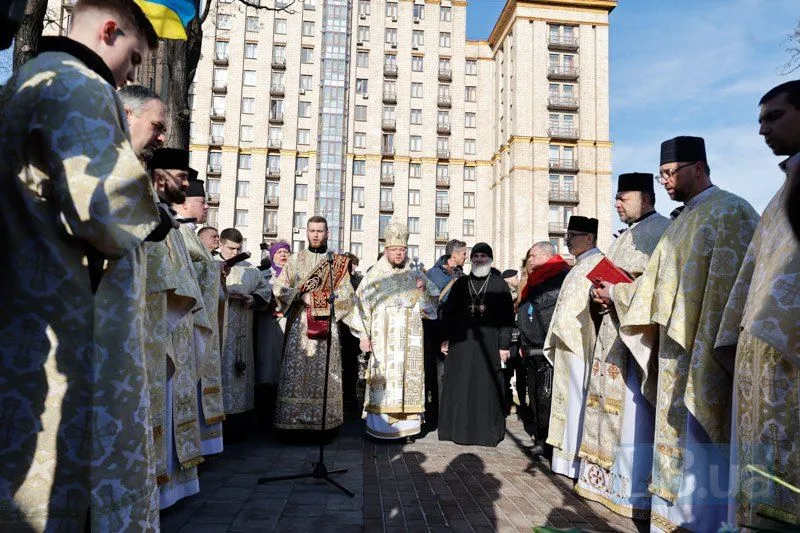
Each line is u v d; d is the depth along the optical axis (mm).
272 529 3586
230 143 43562
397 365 6406
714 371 3201
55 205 1659
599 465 4324
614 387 4254
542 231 42312
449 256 9047
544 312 6207
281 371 6234
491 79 48719
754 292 2354
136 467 1746
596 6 43719
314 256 6262
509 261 43312
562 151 43312
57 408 1651
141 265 1932
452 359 6734
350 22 45906
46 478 1637
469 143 48156
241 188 43812
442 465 5488
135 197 1672
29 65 1740
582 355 5012
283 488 4488
